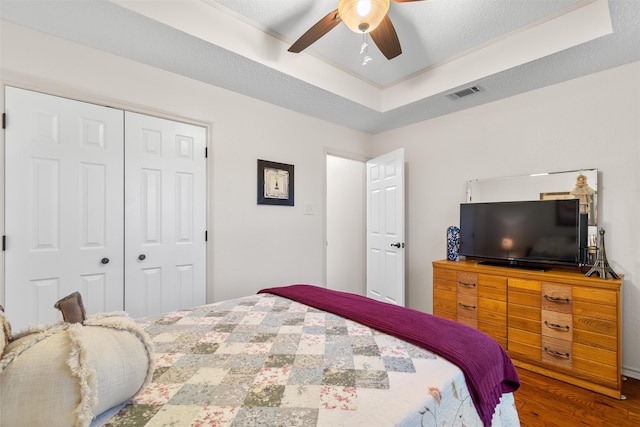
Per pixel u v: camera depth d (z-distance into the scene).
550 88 2.51
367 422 0.72
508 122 2.75
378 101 3.10
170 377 0.92
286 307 1.66
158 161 2.24
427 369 0.98
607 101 2.24
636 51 1.99
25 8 1.59
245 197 2.72
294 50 1.88
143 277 2.17
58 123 1.85
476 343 1.17
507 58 2.22
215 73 2.33
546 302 2.14
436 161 3.29
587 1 1.85
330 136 3.46
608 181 2.23
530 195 2.59
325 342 1.18
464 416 0.94
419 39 2.22
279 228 2.98
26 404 0.56
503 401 1.24
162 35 1.85
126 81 2.10
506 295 2.34
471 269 2.54
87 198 1.95
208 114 2.49
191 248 2.40
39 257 1.78
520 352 2.26
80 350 0.63
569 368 2.03
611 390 1.88
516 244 2.49
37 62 1.78
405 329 1.26
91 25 1.74
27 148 1.75
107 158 2.02
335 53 2.46
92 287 1.96
